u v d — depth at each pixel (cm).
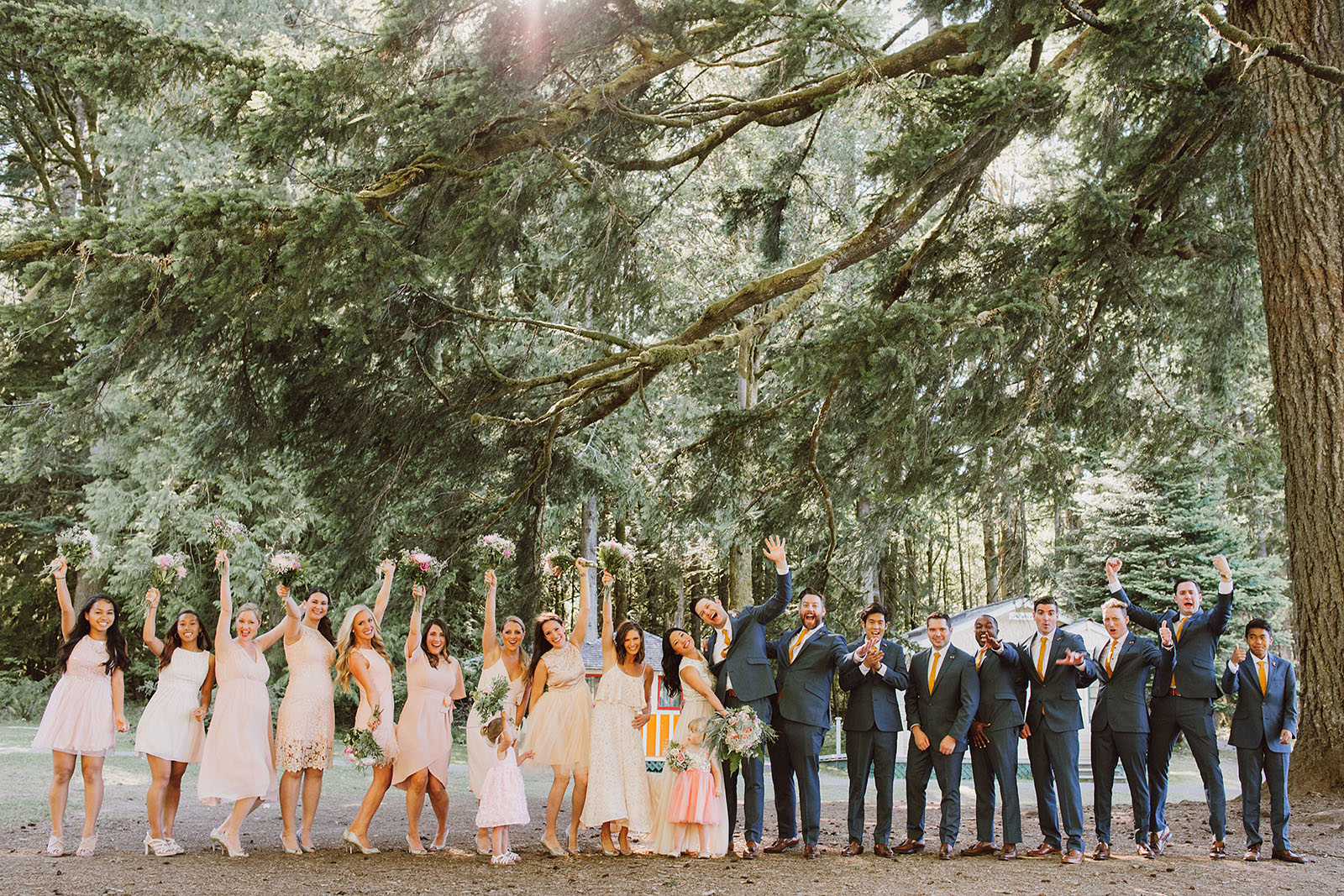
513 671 738
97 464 1881
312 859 648
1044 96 855
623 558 749
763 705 705
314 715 688
